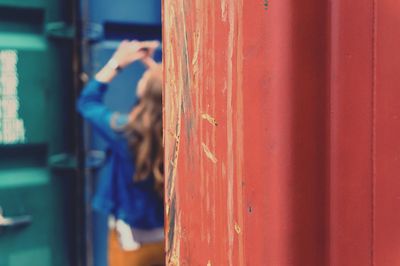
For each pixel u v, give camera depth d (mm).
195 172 871
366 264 693
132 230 2518
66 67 2740
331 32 669
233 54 747
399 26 688
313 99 671
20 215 2637
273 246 690
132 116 2484
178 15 911
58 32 2709
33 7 2635
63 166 2748
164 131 1006
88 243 2824
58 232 2752
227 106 767
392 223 699
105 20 2818
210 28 803
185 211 919
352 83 675
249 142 720
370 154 686
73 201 2787
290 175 672
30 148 2672
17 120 2623
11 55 2588
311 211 683
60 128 2738
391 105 688
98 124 2527
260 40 689
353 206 687
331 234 688
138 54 2725
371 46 678
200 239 865
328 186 684
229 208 776
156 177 2484
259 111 696
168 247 1008
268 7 675
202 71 832
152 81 2484
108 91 2834
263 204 700
